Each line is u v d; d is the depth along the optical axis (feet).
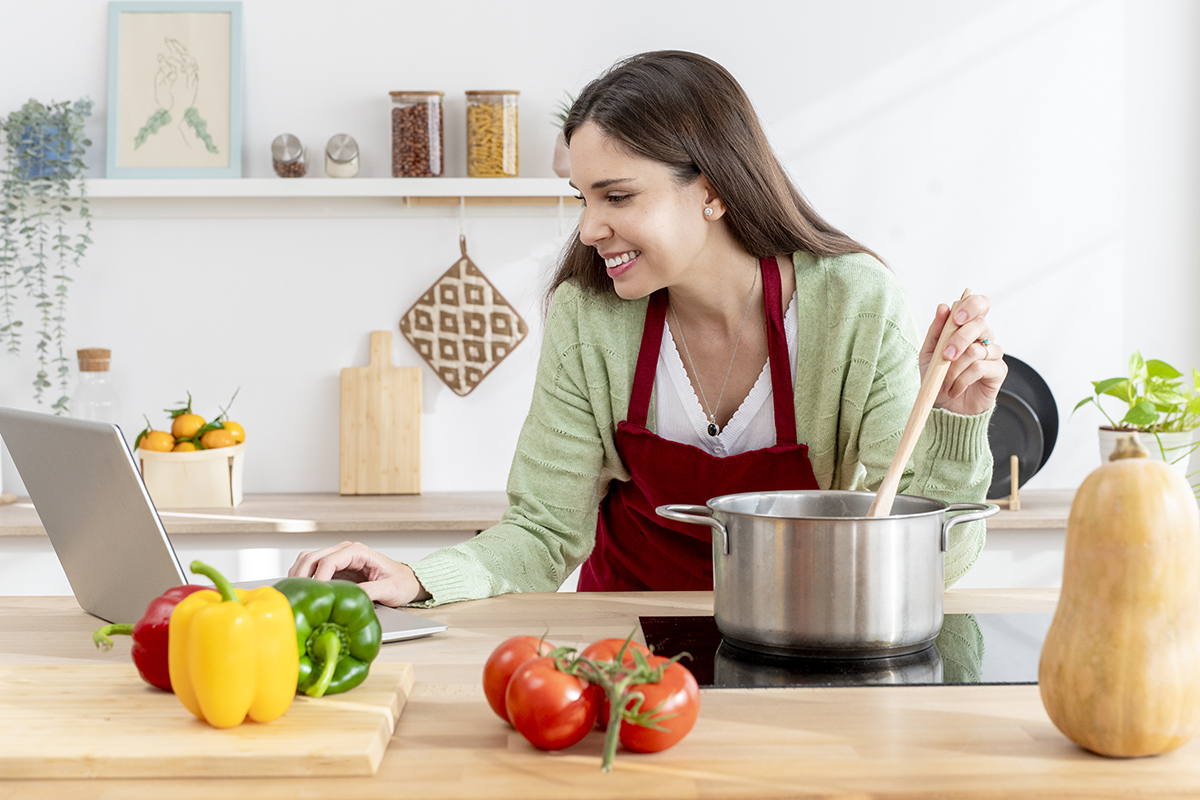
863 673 3.14
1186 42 9.18
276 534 7.87
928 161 9.23
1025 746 2.52
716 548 3.40
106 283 9.10
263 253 9.14
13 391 9.07
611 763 2.34
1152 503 2.36
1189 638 2.38
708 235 4.36
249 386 9.21
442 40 9.05
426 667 3.23
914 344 4.45
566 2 9.05
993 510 3.36
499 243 9.20
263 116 9.06
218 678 2.48
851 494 3.72
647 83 4.04
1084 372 9.36
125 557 3.48
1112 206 9.27
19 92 8.94
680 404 4.73
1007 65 9.18
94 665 3.17
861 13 9.12
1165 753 2.46
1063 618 2.47
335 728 2.54
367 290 9.19
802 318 4.49
